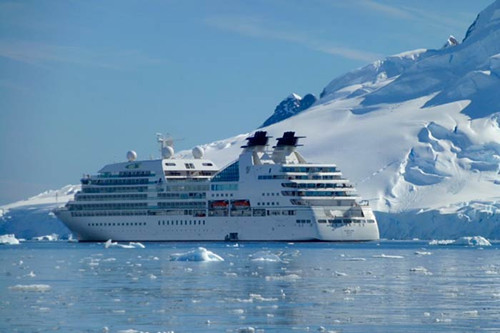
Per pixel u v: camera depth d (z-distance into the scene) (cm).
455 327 17938
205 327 17888
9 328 17725
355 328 17825
